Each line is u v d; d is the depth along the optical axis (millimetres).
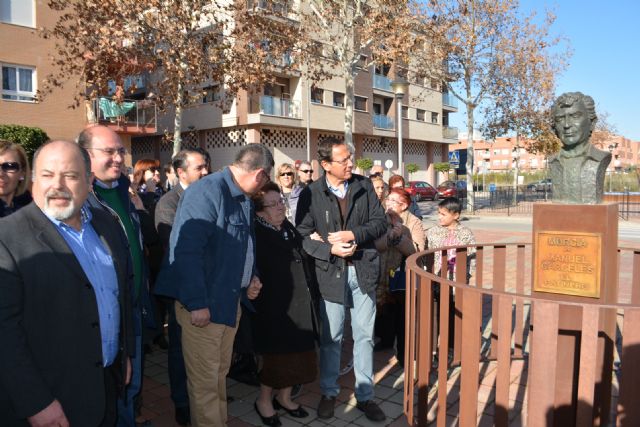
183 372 3434
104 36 12453
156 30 12836
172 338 3445
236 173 3049
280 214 3410
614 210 3281
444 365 2709
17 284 1915
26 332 1968
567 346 3055
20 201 3467
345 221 3500
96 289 2258
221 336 2947
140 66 13977
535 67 23578
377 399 3746
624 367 2047
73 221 2238
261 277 3381
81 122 18453
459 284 2461
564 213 3223
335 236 3297
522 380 4023
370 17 16469
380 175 5652
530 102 24422
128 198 3221
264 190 3408
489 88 23219
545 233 3289
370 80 33625
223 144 28125
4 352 1854
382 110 36719
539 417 2207
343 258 3438
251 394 3936
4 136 14656
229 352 3121
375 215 3574
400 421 3416
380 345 4773
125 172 3227
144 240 4121
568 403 3014
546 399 2184
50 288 2010
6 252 1918
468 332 2436
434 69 22469
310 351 3406
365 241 3492
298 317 3348
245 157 3000
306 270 3453
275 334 3324
